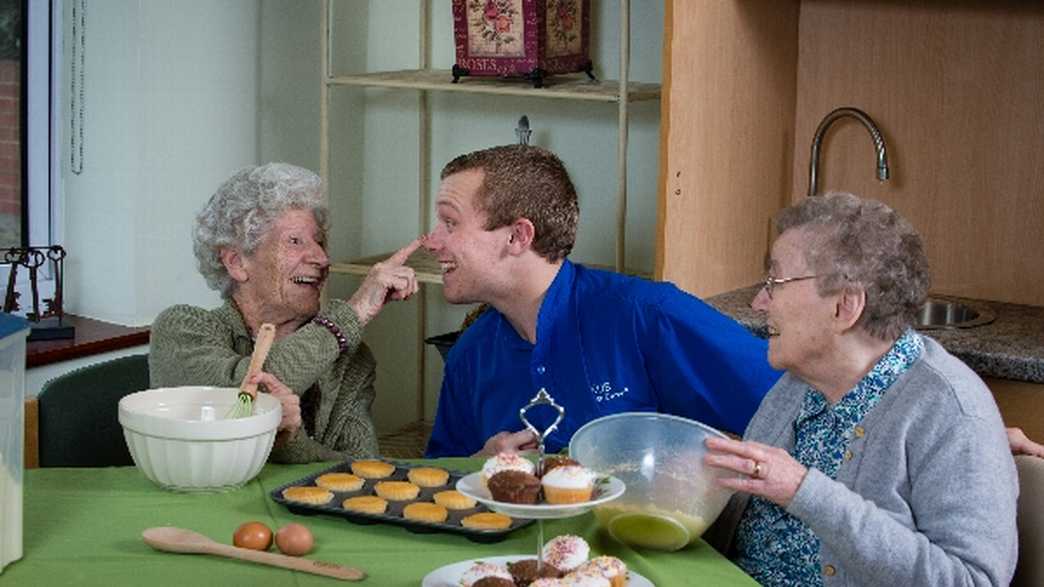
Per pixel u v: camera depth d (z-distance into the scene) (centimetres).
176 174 411
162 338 276
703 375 266
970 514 202
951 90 372
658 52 411
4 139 399
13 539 197
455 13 396
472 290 265
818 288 212
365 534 212
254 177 278
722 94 358
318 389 279
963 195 375
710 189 358
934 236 380
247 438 226
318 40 448
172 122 407
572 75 422
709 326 266
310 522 216
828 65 385
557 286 267
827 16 383
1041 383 313
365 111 459
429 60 448
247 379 243
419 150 452
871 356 215
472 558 203
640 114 416
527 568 189
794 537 218
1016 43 363
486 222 260
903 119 379
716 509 208
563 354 268
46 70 400
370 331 467
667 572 200
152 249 408
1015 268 372
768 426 228
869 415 213
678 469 206
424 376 462
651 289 270
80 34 400
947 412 207
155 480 229
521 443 255
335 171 456
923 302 214
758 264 383
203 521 216
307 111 447
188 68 410
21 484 199
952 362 214
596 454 209
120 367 288
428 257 443
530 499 189
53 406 277
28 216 405
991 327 343
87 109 402
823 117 388
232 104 424
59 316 393
